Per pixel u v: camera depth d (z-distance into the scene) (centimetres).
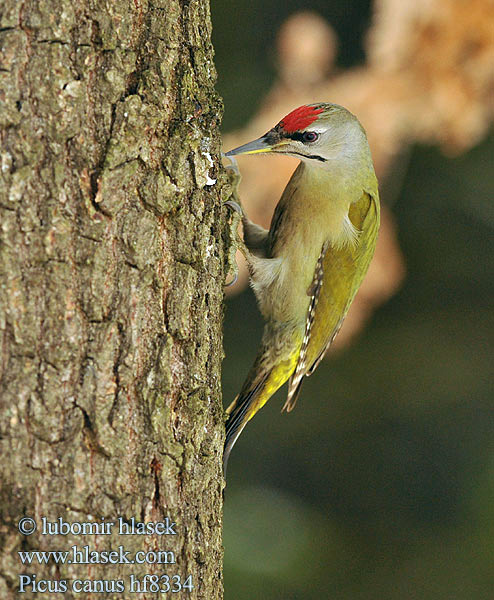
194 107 612
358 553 1806
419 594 1717
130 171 561
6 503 521
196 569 611
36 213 530
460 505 1859
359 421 1952
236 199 940
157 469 578
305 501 1906
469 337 1909
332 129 908
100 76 552
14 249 523
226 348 1934
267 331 932
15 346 523
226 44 1948
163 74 584
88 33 546
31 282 528
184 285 597
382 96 1320
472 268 1892
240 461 1933
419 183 1856
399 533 1845
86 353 545
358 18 1822
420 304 1919
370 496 1906
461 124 1326
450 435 1919
